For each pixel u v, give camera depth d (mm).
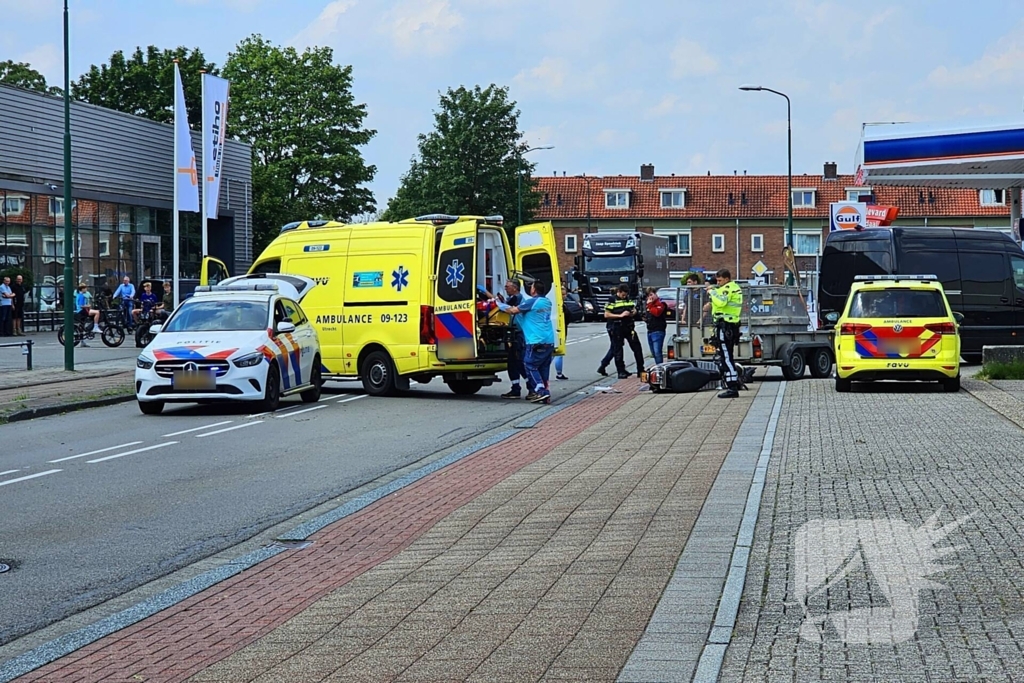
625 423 16594
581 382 24875
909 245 27438
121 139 47719
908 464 11461
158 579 8352
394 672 5895
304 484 12094
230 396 18250
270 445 15000
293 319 20328
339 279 21828
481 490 11375
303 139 73188
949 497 9625
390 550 8984
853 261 27891
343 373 21844
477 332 20500
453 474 12484
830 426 14844
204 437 15805
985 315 27734
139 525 10102
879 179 38469
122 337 35438
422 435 15977
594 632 6430
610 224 97500
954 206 92250
